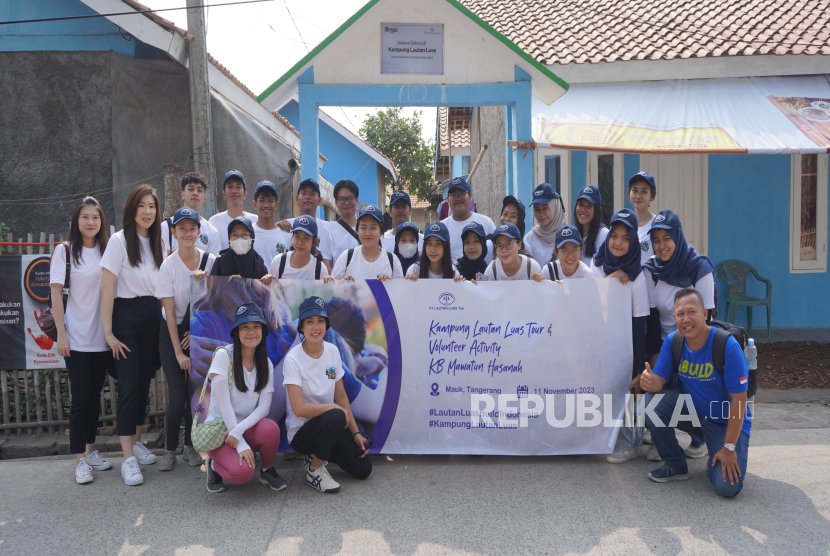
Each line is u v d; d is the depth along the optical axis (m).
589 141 6.57
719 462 3.53
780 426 4.80
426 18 6.18
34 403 5.06
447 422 4.21
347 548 3.01
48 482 3.92
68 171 7.84
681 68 8.02
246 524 3.28
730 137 6.68
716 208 8.57
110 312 3.90
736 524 3.20
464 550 2.97
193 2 7.48
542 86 6.56
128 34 7.86
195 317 4.02
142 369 4.16
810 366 6.62
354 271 4.57
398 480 3.87
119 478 3.98
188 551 3.00
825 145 6.49
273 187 5.12
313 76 6.19
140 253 4.03
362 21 6.11
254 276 4.28
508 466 4.09
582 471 3.98
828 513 3.30
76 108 7.81
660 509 3.39
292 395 3.69
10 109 7.78
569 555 2.92
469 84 6.30
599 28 9.16
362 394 4.23
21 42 7.75
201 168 7.59
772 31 8.34
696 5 9.50
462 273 4.60
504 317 4.21
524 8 10.37
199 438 3.54
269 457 3.72
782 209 8.50
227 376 3.64
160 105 8.05
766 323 8.54
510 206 5.43
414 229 4.86
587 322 4.19
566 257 4.30
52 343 4.94
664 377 3.83
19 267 4.92
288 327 4.16
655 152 6.39
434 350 4.22
